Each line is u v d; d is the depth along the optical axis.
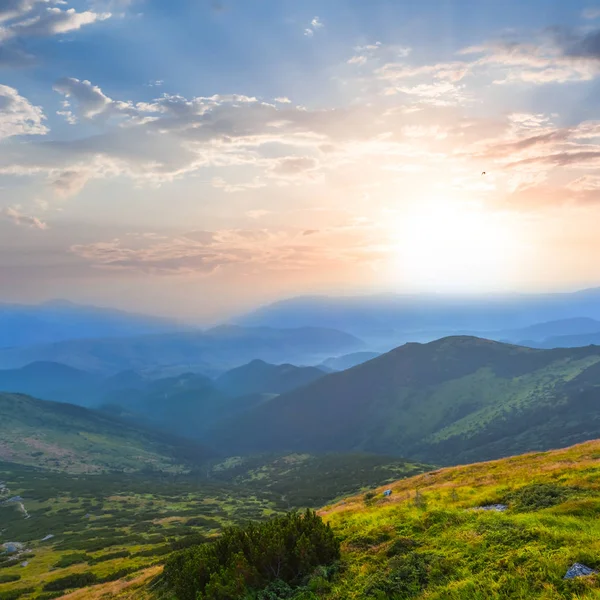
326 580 15.25
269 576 16.42
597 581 10.30
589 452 33.00
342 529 21.52
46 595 53.69
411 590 12.90
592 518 15.54
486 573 12.43
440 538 16.28
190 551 26.77
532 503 19.22
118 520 148.25
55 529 136.88
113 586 39.88
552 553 12.39
